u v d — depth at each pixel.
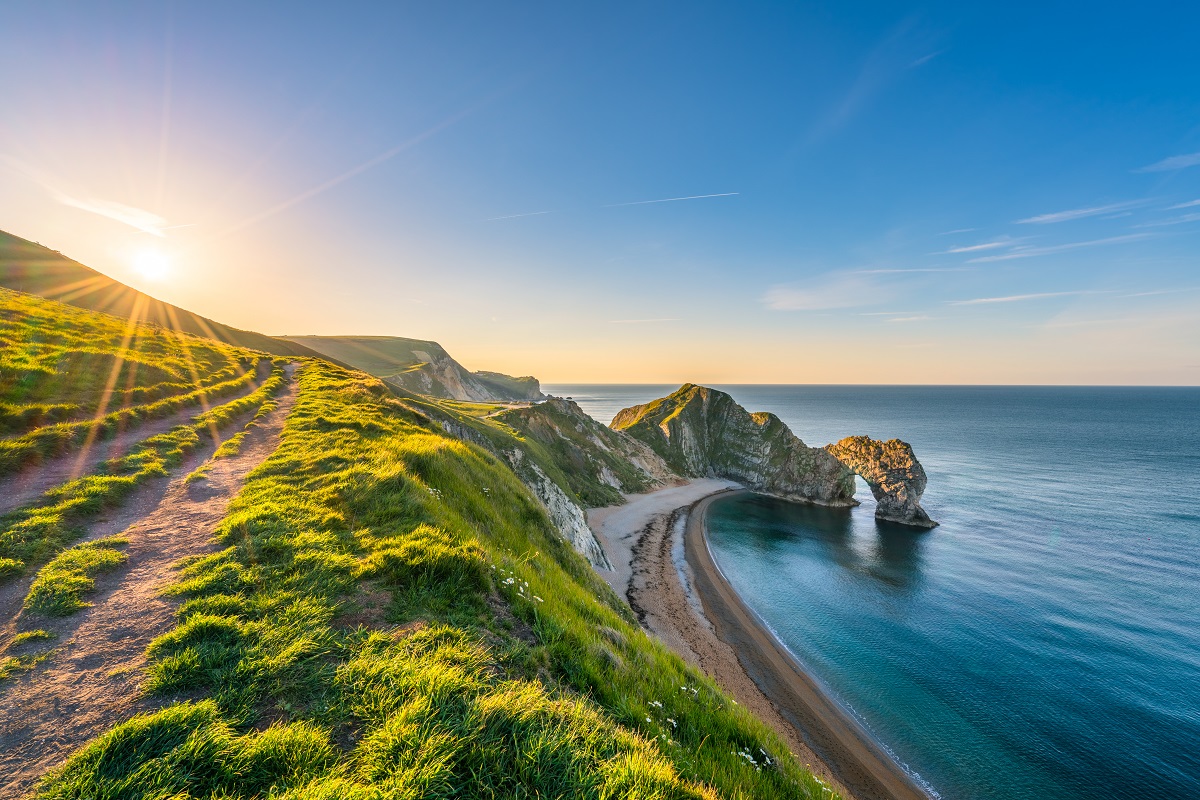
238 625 7.30
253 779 4.83
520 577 12.05
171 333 43.06
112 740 4.97
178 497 13.84
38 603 8.00
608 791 5.02
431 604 8.84
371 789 4.59
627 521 72.81
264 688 6.13
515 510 21.83
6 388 18.91
